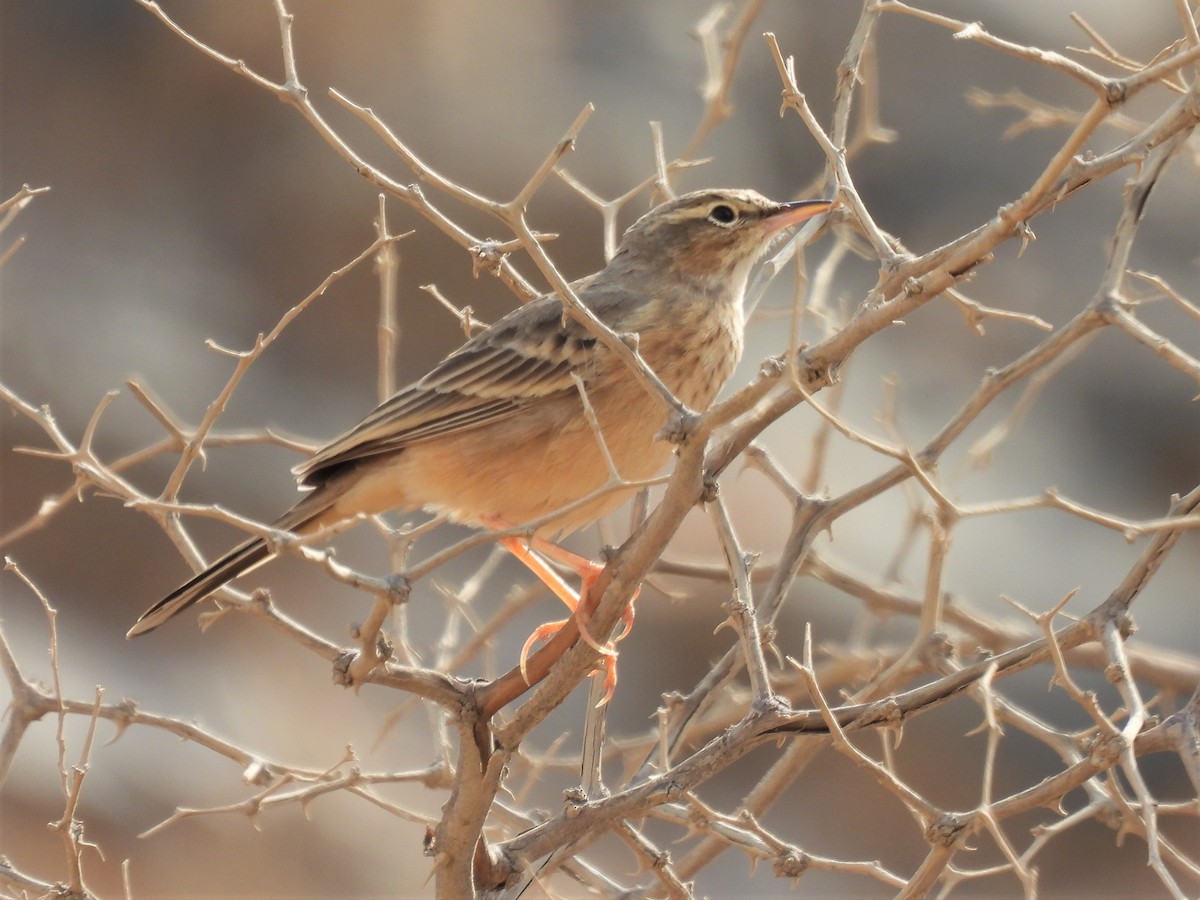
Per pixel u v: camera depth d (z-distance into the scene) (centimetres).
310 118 551
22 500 1825
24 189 726
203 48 557
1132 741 537
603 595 577
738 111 2045
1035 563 1605
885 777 579
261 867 1515
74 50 2166
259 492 1856
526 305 836
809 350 502
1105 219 1875
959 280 476
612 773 1474
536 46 2120
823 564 905
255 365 1992
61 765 653
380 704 1678
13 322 1939
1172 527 494
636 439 803
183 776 1552
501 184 2022
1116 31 1962
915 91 2014
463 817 599
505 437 796
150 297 2038
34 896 680
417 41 2100
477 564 1698
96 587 1792
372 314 2033
